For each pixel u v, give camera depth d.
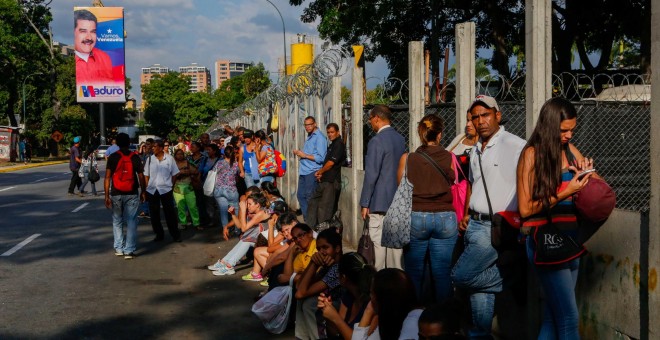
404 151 7.38
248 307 7.39
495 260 4.88
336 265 6.05
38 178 34.19
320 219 11.00
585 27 25.75
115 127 93.69
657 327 3.72
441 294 5.79
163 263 10.13
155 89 119.44
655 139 3.74
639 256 3.96
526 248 4.32
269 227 8.54
